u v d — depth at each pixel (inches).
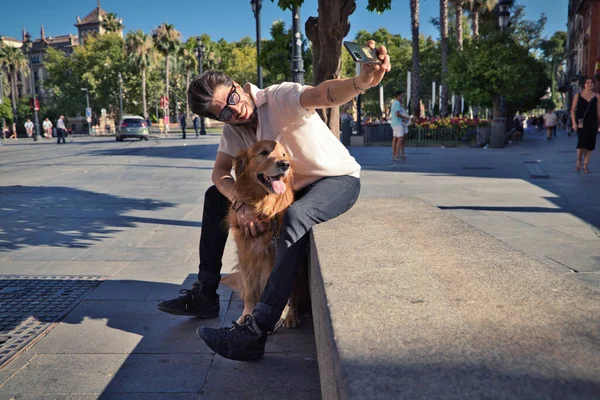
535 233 195.6
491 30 865.5
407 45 2313.0
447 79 882.1
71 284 153.2
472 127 826.8
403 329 51.8
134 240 210.8
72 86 2672.2
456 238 94.5
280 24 425.4
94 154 770.2
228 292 149.2
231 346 96.0
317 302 78.5
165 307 123.5
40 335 115.9
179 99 3112.7
